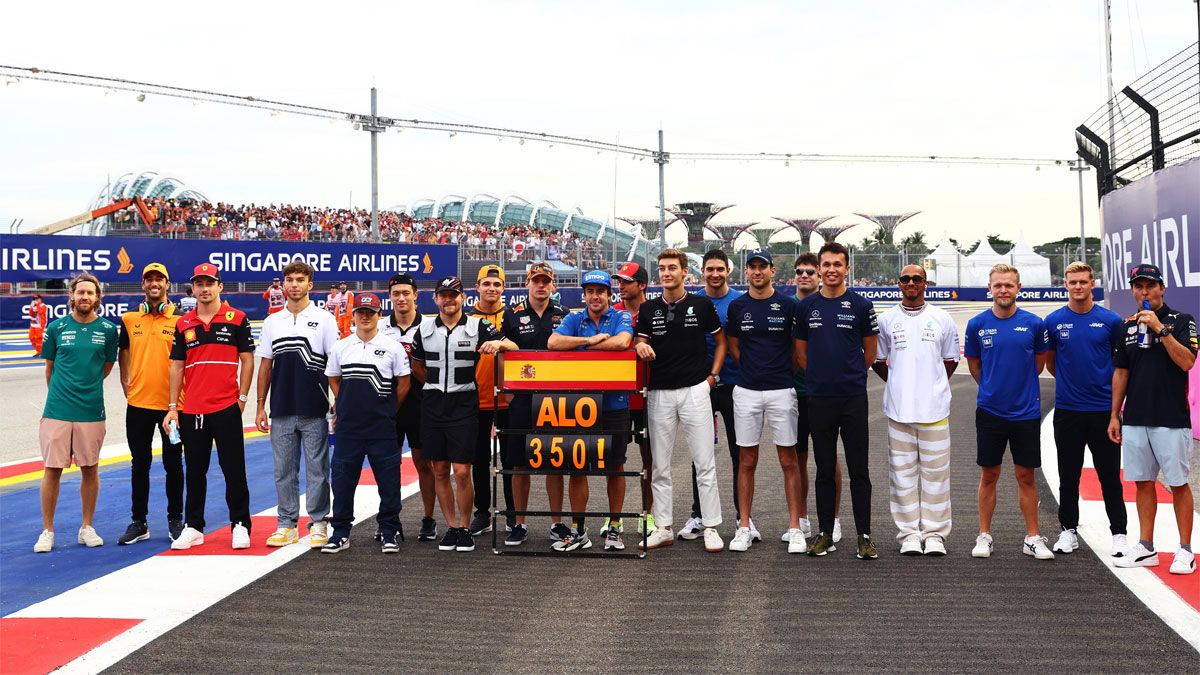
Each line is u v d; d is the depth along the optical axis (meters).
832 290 5.77
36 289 21.34
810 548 5.75
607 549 5.92
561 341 5.95
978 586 5.05
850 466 5.74
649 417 6.01
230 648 4.19
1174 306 8.89
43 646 4.22
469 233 41.25
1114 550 5.49
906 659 3.99
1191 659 3.95
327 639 4.30
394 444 5.92
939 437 5.75
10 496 7.59
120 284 24.30
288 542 6.09
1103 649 4.08
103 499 7.53
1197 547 5.73
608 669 3.91
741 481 5.98
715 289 6.41
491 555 5.84
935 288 45.16
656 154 46.16
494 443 6.08
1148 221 9.59
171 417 5.96
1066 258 51.62
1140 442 5.30
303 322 6.02
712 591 5.01
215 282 6.03
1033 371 5.67
